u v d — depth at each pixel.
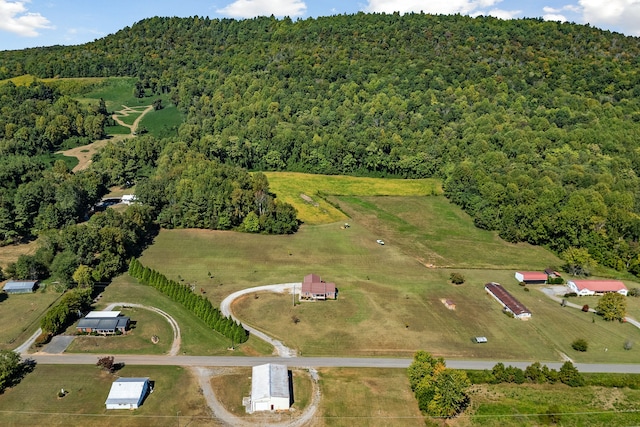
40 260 127.75
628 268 145.50
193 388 87.94
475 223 177.50
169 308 116.44
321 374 93.12
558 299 128.00
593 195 162.00
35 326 106.25
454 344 104.56
